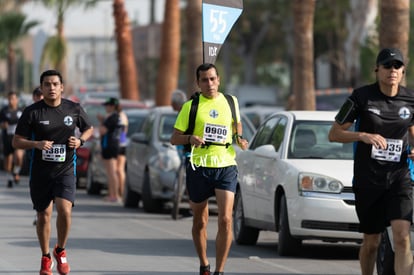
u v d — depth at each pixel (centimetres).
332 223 3073
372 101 2255
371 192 2256
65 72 10575
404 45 4441
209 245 3553
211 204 5244
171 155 4625
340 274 2881
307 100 5803
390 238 2508
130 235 3794
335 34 13950
